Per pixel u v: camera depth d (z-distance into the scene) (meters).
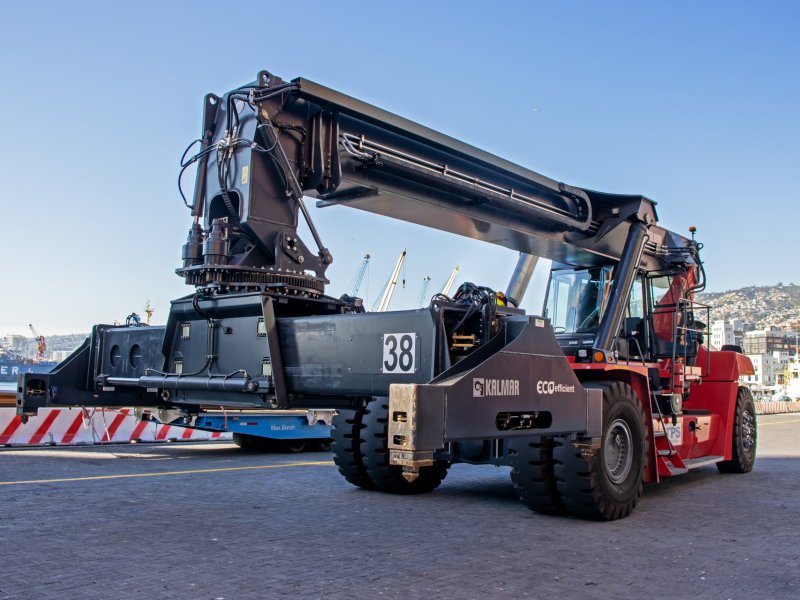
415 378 5.22
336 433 8.08
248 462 10.69
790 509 7.42
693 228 10.14
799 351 145.88
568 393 5.61
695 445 9.67
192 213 5.95
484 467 10.60
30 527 5.67
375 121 6.25
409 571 4.63
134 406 7.59
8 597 3.93
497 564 4.89
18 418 12.23
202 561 4.73
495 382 4.85
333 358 5.55
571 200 8.36
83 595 3.98
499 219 7.65
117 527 5.71
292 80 5.72
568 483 6.50
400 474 7.71
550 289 9.59
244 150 5.64
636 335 9.05
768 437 18.88
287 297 5.64
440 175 6.79
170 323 6.26
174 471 9.29
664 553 5.36
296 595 4.07
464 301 5.73
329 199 6.79
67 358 7.41
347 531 5.79
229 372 5.80
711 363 10.52
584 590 4.35
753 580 4.67
